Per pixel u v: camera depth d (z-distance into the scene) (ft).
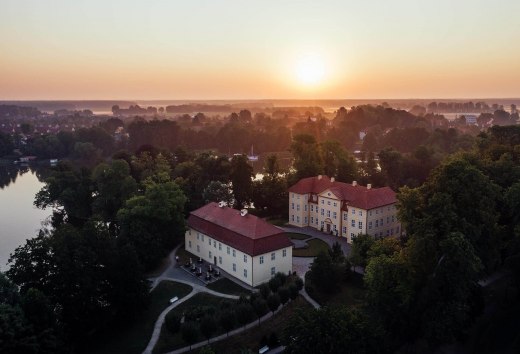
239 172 425.28
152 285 262.06
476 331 212.64
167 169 457.27
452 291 191.72
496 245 231.50
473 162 298.56
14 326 160.25
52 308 184.34
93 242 218.59
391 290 200.03
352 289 252.21
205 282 264.52
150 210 296.51
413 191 226.58
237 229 272.51
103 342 208.54
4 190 563.07
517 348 199.82
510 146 385.91
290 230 363.35
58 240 211.20
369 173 490.90
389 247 238.48
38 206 436.35
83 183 433.07
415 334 196.54
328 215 352.69
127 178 389.39
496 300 234.58
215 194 381.81
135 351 199.41
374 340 163.53
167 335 210.59
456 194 222.89
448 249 186.60
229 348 201.16
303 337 155.63
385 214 330.54
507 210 261.85
